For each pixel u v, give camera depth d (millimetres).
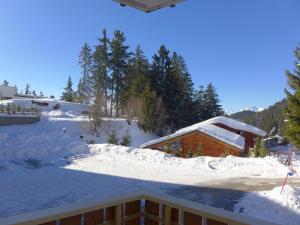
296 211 10000
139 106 51688
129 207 3375
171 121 59312
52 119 42938
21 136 23203
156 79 59969
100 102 47719
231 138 30266
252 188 13148
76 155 20562
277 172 17125
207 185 13703
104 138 44125
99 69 63625
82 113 54781
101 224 3115
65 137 24469
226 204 10938
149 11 3791
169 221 3182
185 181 14430
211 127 33531
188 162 19047
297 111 23266
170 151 29375
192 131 29750
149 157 20047
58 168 16953
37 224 2555
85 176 15109
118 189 12672
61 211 2752
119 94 62250
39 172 15914
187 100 63406
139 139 47312
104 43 63312
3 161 18016
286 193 11406
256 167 18250
